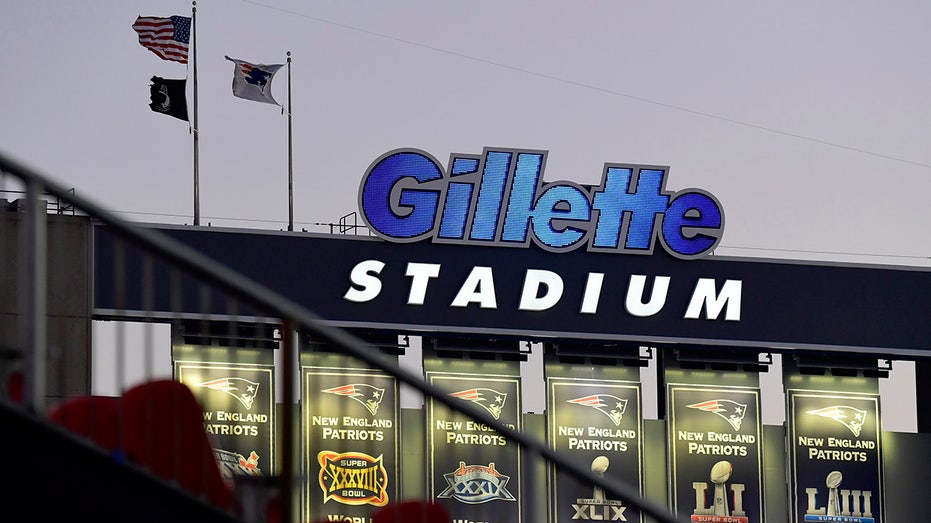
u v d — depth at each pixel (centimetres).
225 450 6481
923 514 7056
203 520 1527
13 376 1627
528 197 7169
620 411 6975
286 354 1562
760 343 7144
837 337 7225
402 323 6956
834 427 7112
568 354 7019
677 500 6900
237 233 6869
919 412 7450
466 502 6662
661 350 7125
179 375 6519
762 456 7006
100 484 1489
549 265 7125
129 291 6525
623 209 7212
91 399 1720
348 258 6975
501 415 6900
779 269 7256
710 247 7219
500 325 7025
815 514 6981
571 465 1673
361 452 6625
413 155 7125
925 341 7269
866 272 7319
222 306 6600
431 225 7056
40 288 1518
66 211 6425
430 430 6719
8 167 1511
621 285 7150
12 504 1458
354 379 6706
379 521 1902
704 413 7019
